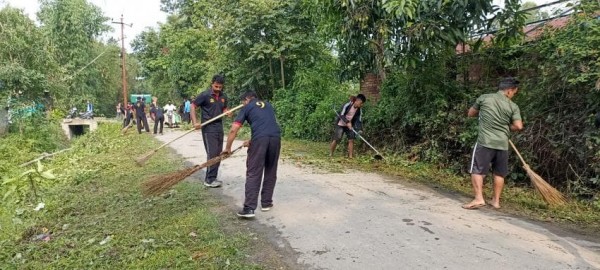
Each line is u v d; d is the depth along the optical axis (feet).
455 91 27.43
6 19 56.75
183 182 23.04
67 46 111.55
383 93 32.78
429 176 25.16
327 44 52.39
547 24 25.22
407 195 20.20
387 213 17.01
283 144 42.60
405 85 29.43
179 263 12.50
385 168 27.73
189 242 14.23
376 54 32.22
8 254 14.29
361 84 39.52
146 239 14.61
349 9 27.89
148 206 18.70
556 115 21.02
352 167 28.19
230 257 12.96
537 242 13.76
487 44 27.94
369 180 23.76
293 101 51.24
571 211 17.85
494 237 14.21
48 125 58.34
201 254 13.24
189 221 16.28
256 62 57.16
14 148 46.75
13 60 55.26
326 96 45.91
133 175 26.32
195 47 83.76
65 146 62.13
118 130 74.49
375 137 33.37
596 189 19.13
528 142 21.98
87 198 21.16
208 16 79.56
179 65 89.86
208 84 73.05
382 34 26.55
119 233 15.51
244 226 15.84
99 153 43.01
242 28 52.75
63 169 33.09
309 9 43.50
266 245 13.93
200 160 31.35
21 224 17.87
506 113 17.11
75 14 111.75
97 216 18.03
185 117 80.33
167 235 14.88
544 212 17.65
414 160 28.86
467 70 28.25
